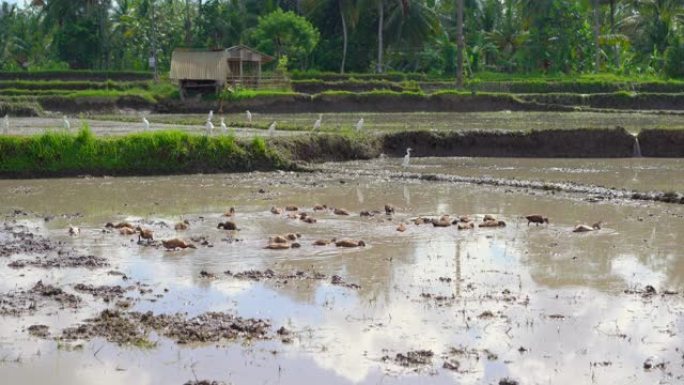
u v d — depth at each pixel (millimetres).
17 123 36906
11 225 15633
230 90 54625
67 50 76938
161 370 8055
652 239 14164
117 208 17766
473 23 78438
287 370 8062
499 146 28750
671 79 63312
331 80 65000
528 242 13883
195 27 81438
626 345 8789
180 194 19828
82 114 45156
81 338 8953
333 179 22641
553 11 71250
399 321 9562
